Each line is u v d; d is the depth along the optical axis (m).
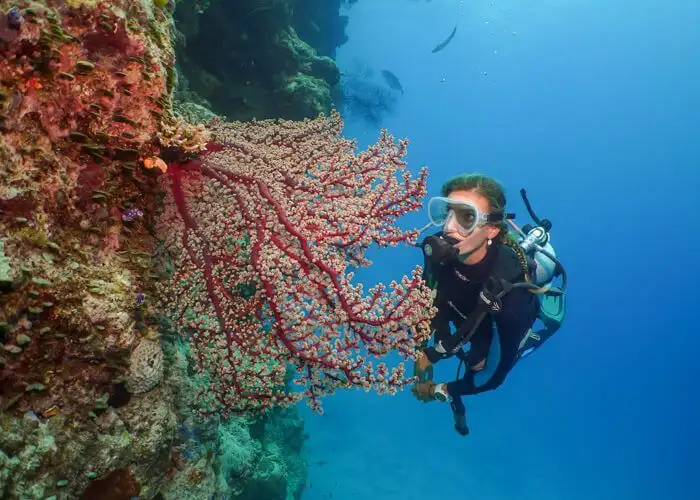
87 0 1.70
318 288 1.93
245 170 2.15
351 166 2.40
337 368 1.93
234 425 4.32
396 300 1.90
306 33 10.05
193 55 6.30
